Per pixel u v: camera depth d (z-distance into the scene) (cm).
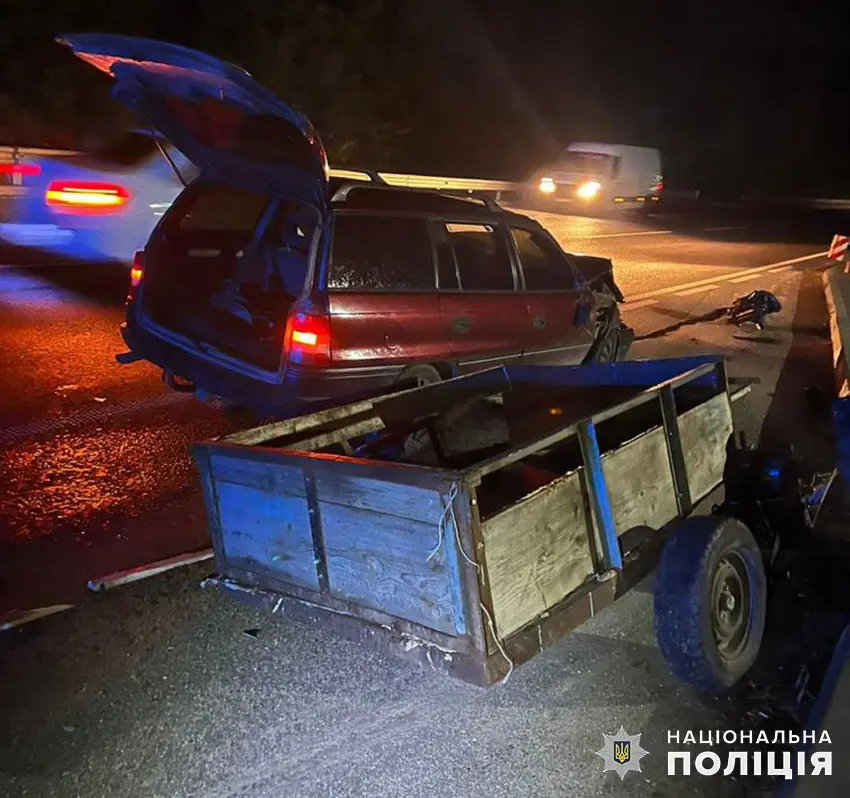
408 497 306
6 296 970
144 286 637
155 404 699
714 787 320
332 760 326
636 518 393
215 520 385
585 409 560
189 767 321
